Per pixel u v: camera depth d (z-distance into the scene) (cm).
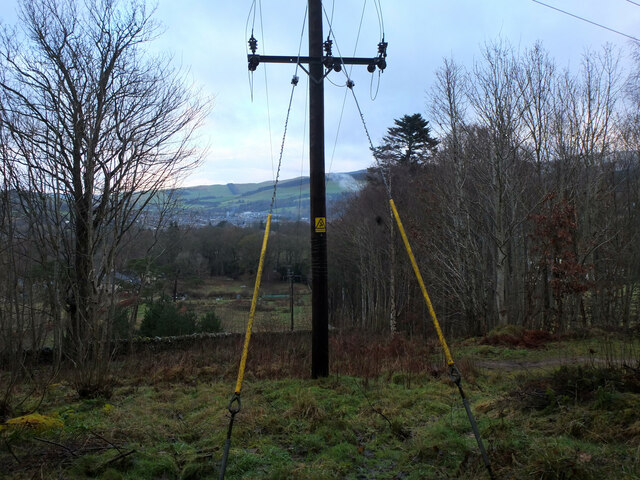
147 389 802
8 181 900
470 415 415
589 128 2372
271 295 4147
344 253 4075
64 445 486
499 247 2092
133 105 1348
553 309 1830
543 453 413
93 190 1249
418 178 2978
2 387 699
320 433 533
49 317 943
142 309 2373
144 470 430
